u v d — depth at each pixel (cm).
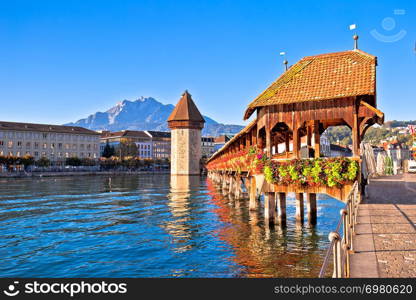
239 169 2870
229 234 1725
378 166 4419
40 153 12850
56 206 3075
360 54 1680
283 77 1789
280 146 3222
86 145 14112
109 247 1509
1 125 12069
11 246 1538
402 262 682
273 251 1388
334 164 1488
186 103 10619
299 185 1575
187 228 1925
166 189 5178
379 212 1233
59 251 1448
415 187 2203
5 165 11231
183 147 10438
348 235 769
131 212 2633
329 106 1548
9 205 3156
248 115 1916
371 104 1688
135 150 15850
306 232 1709
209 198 3681
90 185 6388
